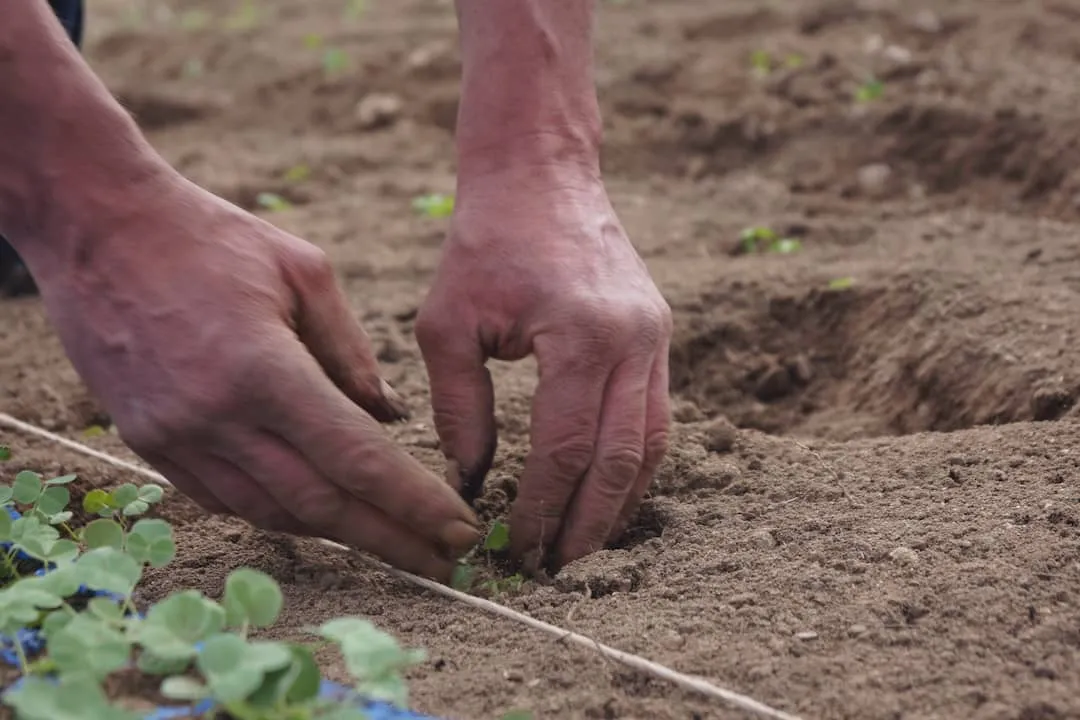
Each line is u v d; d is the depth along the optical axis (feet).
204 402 2.83
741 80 6.88
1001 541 3.05
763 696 2.76
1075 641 2.83
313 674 2.65
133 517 3.39
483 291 3.15
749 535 3.15
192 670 2.78
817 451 3.52
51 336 4.37
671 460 3.45
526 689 2.81
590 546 3.12
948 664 2.79
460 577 3.09
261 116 7.61
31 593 2.77
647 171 6.29
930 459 3.39
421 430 3.71
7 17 2.85
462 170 3.25
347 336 3.00
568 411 3.06
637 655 2.86
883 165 5.79
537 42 3.24
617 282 3.12
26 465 3.49
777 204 5.55
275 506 2.92
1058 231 4.62
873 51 6.98
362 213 5.71
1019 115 5.55
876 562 3.04
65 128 2.87
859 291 4.28
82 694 2.56
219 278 2.86
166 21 10.55
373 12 9.88
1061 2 7.32
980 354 3.85
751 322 4.29
